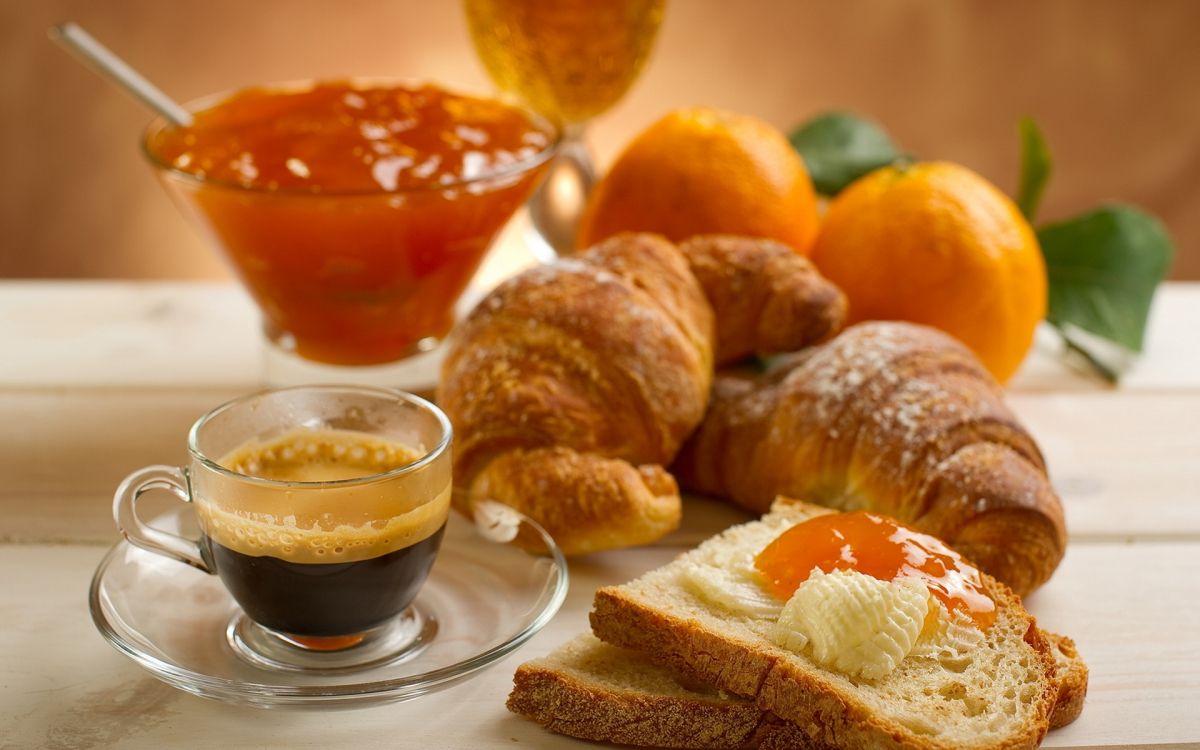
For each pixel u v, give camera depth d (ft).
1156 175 3.83
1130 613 2.29
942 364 2.41
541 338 2.40
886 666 2.07
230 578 2.13
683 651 2.10
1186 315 2.97
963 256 2.57
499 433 2.37
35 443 2.56
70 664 2.18
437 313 2.65
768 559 2.19
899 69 3.68
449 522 2.35
